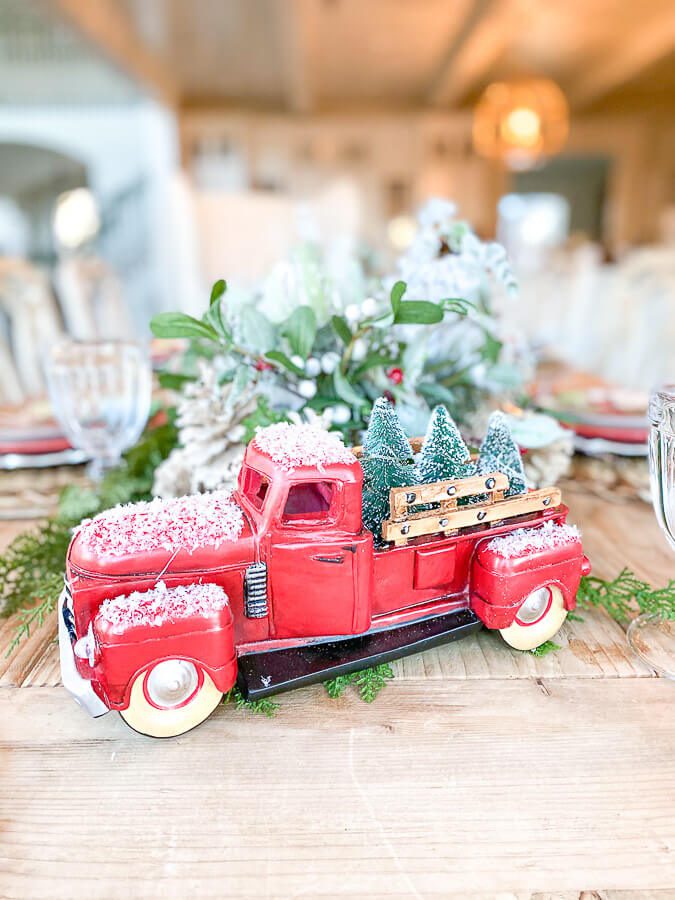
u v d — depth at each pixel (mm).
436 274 481
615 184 5441
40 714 333
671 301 1283
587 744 316
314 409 468
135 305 4367
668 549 495
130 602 306
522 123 3104
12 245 5434
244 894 251
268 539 331
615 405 751
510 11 2836
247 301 483
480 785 294
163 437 564
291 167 5059
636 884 256
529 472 485
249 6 2871
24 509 559
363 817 279
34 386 1163
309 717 330
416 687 351
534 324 1709
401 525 348
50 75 4312
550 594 376
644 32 3404
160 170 4609
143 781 294
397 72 4027
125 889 252
